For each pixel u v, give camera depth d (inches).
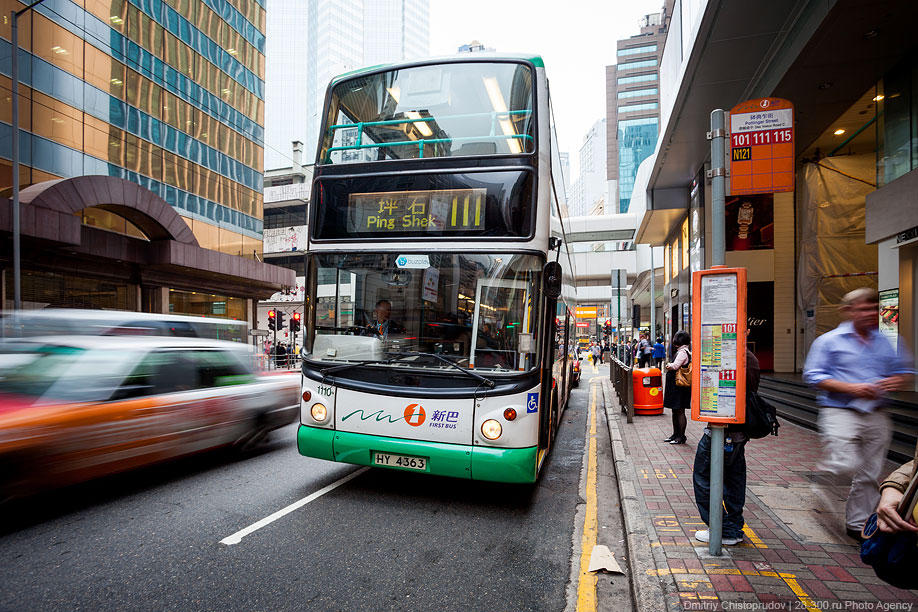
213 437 221.5
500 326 176.6
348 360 189.6
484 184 183.2
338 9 4197.8
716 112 134.6
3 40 666.2
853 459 138.5
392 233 189.6
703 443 145.5
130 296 902.4
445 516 174.1
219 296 1128.2
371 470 224.8
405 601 118.4
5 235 613.3
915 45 355.6
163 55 946.1
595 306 2021.4
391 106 201.0
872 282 610.2
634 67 3779.5
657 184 805.9
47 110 725.3
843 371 138.0
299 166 1908.2
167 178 950.4
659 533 147.8
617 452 254.4
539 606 117.8
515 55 195.6
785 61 397.1
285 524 163.2
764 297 684.1
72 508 174.6
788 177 144.3
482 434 169.6
